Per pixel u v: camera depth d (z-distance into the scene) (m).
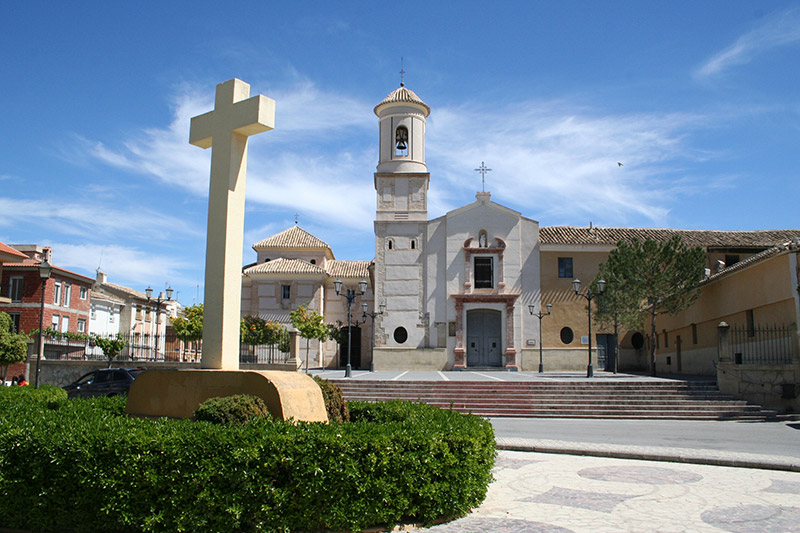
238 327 10.95
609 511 8.85
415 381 27.94
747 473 11.88
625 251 34.84
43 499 7.38
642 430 19.47
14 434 7.64
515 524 8.10
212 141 11.26
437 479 8.21
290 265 51.50
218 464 7.16
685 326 36.66
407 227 44.56
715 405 23.81
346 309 52.62
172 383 10.61
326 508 7.36
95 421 8.51
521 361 42.50
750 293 28.72
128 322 53.38
